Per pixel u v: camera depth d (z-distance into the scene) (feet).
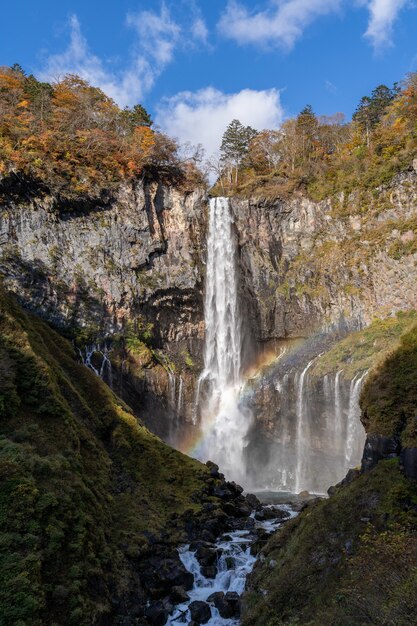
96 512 86.43
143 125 266.98
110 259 196.13
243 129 295.28
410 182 205.46
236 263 228.43
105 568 79.20
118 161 211.41
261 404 202.80
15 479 74.28
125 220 202.18
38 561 66.80
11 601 61.52
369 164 226.38
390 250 200.34
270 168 274.77
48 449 90.02
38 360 105.70
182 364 206.39
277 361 215.72
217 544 97.60
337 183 231.50
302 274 225.35
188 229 219.20
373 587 50.98
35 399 98.78
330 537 70.03
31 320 153.17
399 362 86.07
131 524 96.37
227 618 77.05
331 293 217.15
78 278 186.91
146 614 77.97
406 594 44.60
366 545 61.36
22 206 182.80
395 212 207.41
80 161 203.00
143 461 121.60
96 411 129.08
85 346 180.24
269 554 82.07
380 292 202.18
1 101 208.85
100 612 70.49
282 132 284.61
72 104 242.78
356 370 175.83
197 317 214.90
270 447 202.18
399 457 75.25
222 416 207.92
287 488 193.06
